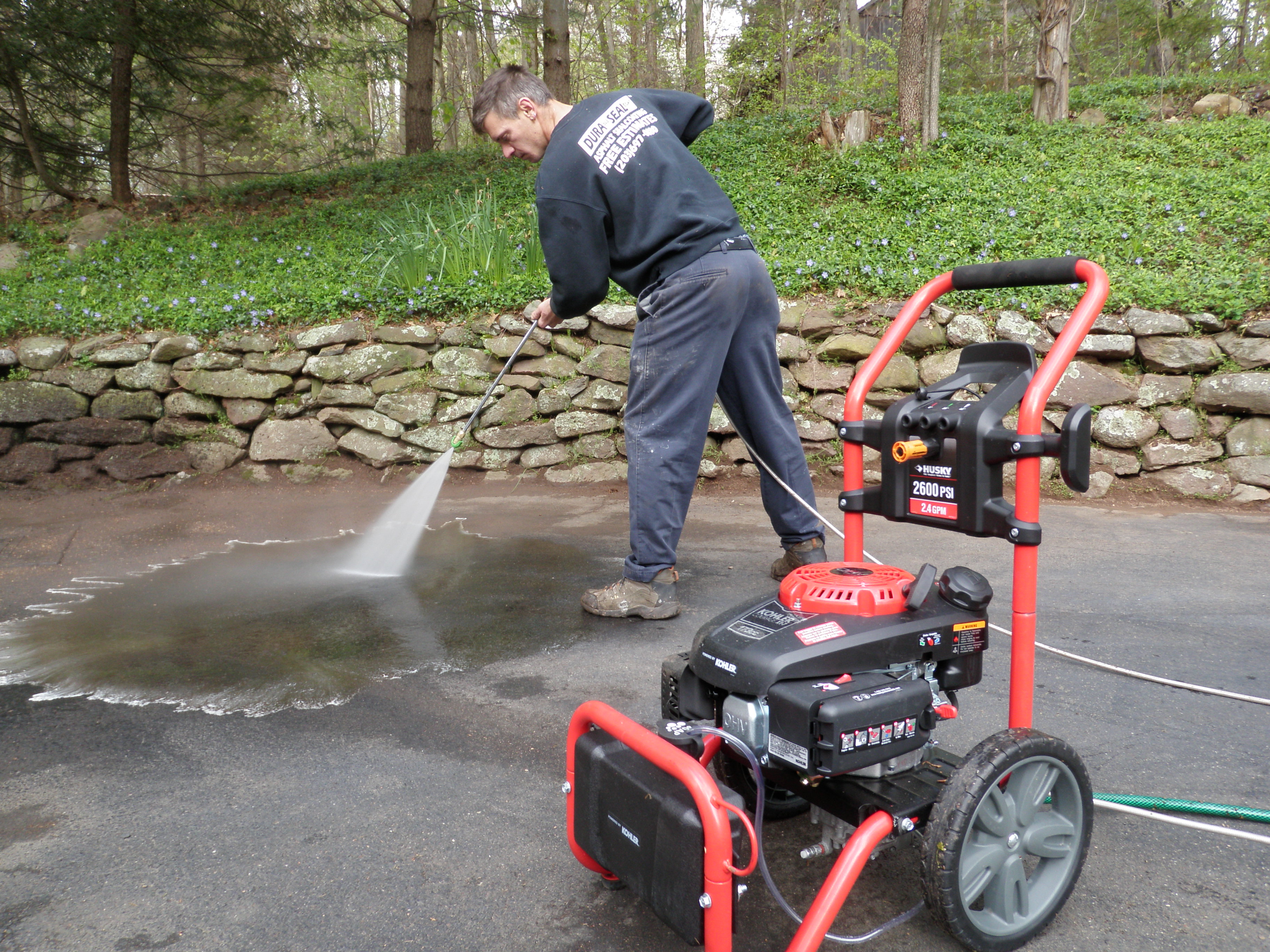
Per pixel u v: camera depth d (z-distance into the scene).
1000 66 18.05
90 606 3.56
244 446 6.08
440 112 17.88
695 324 3.00
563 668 2.83
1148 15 15.45
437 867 1.76
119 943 1.54
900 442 1.74
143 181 12.23
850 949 1.51
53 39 8.96
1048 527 4.64
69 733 2.39
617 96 2.99
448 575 3.97
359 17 10.89
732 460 5.88
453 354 6.02
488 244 6.66
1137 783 2.10
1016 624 1.63
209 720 2.47
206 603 3.59
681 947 1.52
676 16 16.66
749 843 1.85
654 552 3.29
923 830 1.46
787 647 1.44
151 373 6.02
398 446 6.03
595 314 5.94
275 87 12.55
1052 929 1.57
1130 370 5.56
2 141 10.45
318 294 6.37
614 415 5.99
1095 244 6.51
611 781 1.47
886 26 16.42
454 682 2.73
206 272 7.55
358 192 10.08
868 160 8.55
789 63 13.91
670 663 1.86
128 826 1.92
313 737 2.36
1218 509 5.04
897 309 5.89
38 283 7.48
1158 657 2.89
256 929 1.58
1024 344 1.72
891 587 1.56
